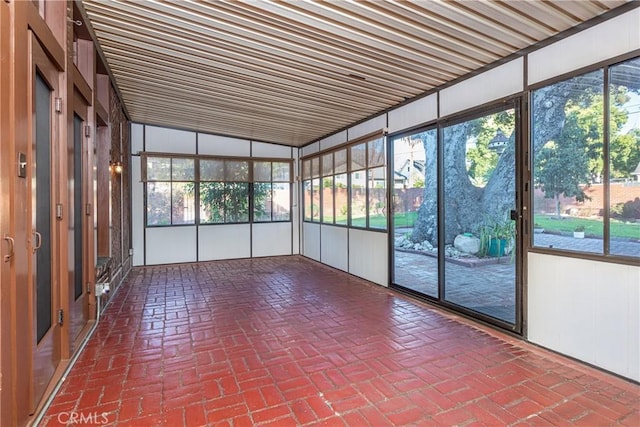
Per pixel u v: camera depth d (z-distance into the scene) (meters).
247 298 4.57
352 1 2.58
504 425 1.96
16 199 1.70
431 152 4.34
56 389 2.29
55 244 2.44
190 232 7.36
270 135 7.40
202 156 7.39
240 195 7.84
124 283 5.43
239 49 3.46
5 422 1.59
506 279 3.40
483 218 3.63
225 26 3.04
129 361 2.75
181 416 2.04
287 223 8.34
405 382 2.43
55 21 2.48
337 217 6.58
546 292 2.97
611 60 2.48
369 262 5.57
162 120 6.60
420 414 2.06
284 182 8.29
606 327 2.54
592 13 2.53
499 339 3.20
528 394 2.28
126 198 6.16
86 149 3.41
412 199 4.69
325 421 2.00
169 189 7.16
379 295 4.73
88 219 3.48
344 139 6.39
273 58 3.62
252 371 2.60
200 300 4.48
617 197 2.48
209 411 2.09
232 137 7.70
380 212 5.30
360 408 2.13
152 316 3.85
